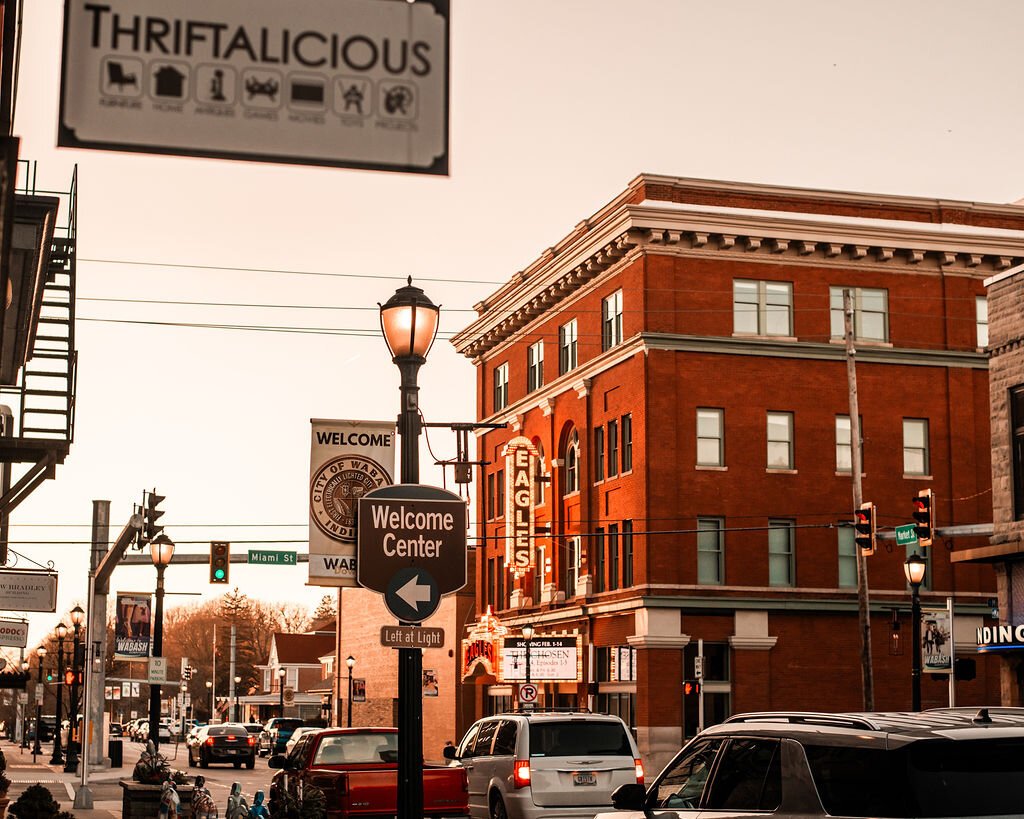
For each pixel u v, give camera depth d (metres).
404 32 6.56
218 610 188.75
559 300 57.47
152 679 35.78
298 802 17.12
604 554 52.28
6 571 28.67
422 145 6.55
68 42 6.28
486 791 23.27
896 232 51.06
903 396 51.50
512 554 56.22
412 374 14.24
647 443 48.53
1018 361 33.91
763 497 49.53
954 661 36.00
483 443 66.00
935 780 8.14
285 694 122.88
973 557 34.59
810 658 49.19
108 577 49.69
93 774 51.91
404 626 13.26
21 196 14.83
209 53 6.39
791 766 9.01
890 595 50.06
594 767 22.36
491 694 62.19
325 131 6.46
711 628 48.38
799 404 50.34
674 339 49.03
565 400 56.25
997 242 52.06
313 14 6.49
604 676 52.25
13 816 20.66
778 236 50.00
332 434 15.53
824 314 50.81
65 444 18.22
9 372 18.08
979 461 51.91
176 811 25.05
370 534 13.30
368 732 21.53
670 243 49.59
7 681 36.75
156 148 6.32
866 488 50.59
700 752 10.54
